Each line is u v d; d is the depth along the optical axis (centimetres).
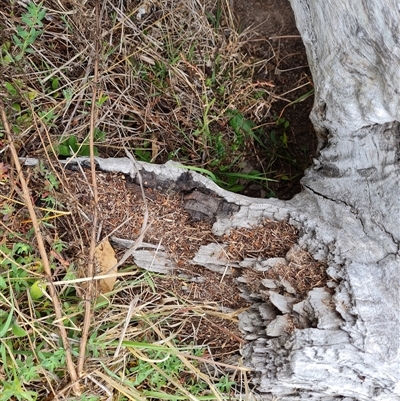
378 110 56
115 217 61
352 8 50
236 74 79
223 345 67
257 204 64
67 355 56
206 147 75
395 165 59
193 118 76
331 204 63
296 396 66
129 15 71
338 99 60
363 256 58
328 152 67
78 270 60
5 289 60
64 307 60
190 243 63
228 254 63
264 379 63
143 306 62
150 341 65
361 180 62
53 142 62
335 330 56
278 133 82
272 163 81
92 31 67
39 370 57
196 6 77
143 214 62
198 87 76
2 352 55
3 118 56
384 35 48
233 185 76
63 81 69
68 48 70
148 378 64
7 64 61
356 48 53
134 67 73
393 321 55
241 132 78
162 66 75
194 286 65
